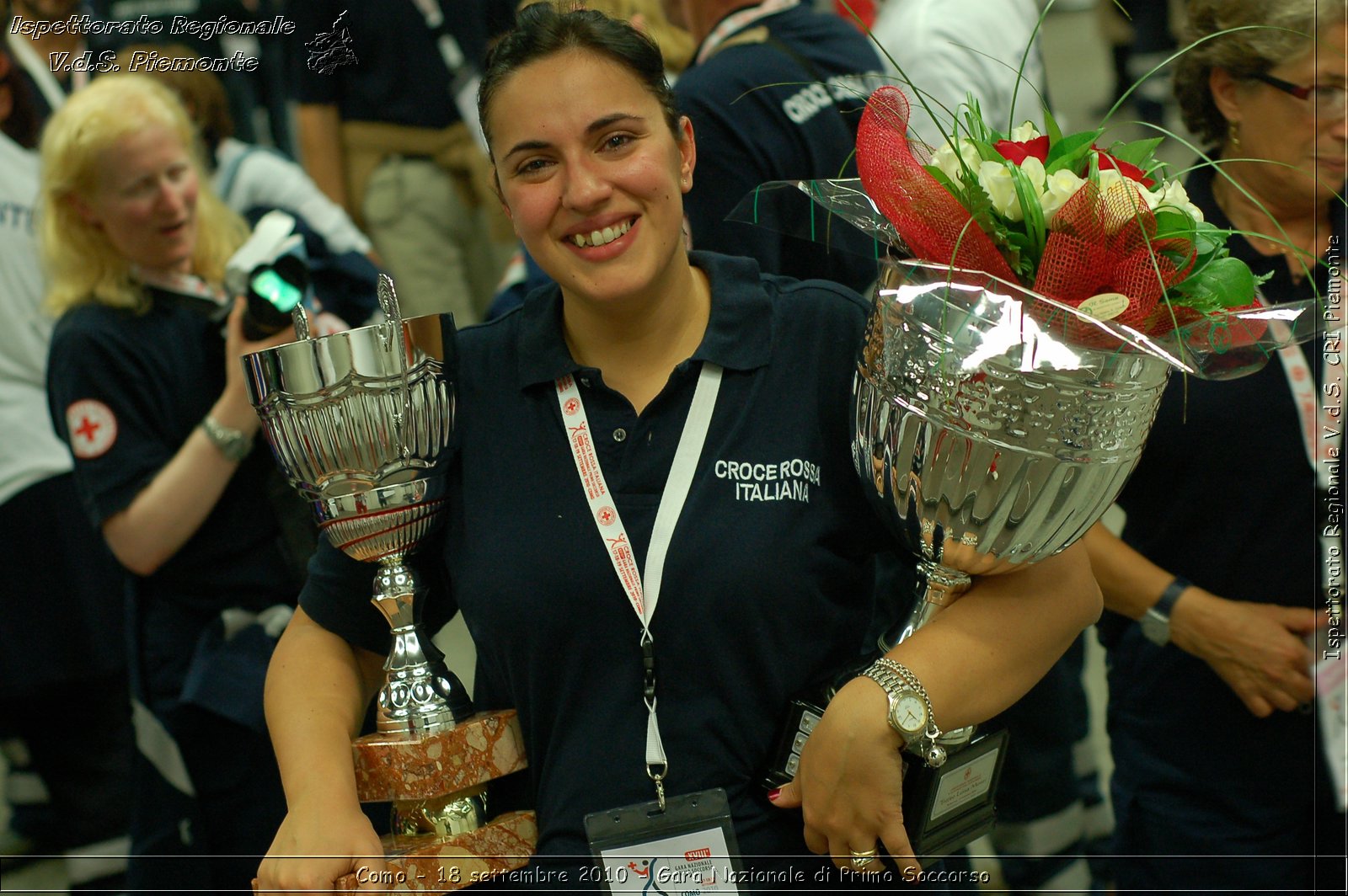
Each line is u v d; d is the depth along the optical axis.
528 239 1.35
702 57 2.09
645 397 1.43
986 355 1.20
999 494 1.25
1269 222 1.79
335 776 1.38
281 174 2.48
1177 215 1.23
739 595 1.36
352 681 1.51
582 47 1.31
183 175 2.09
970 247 1.25
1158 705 1.92
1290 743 1.84
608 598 1.37
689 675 1.37
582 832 1.40
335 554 1.51
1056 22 5.63
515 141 1.31
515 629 1.39
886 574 1.91
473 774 1.41
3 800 2.70
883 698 1.30
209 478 2.03
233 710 2.04
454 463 1.45
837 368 1.43
